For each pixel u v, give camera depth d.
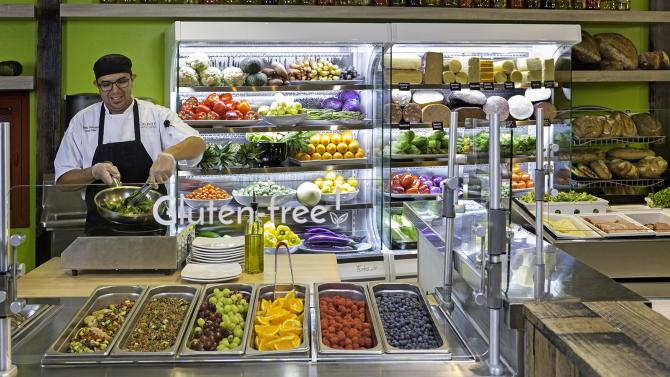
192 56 5.09
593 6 5.95
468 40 5.20
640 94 6.45
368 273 4.90
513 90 5.62
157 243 3.23
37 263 3.24
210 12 5.43
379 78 5.14
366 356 2.25
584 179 5.71
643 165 5.76
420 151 5.46
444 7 5.70
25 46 5.67
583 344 1.73
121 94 4.20
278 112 5.20
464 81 5.46
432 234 3.35
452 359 2.25
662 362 1.62
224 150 5.18
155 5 5.43
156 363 2.24
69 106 5.30
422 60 5.39
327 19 5.73
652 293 4.36
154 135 4.30
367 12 5.57
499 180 2.12
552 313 1.97
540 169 2.62
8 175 2.06
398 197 5.30
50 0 5.45
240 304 2.73
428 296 2.96
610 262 4.32
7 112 5.62
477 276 2.35
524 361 2.09
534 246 2.84
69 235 3.20
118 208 3.20
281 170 5.21
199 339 2.35
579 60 6.00
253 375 2.15
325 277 3.27
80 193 3.18
